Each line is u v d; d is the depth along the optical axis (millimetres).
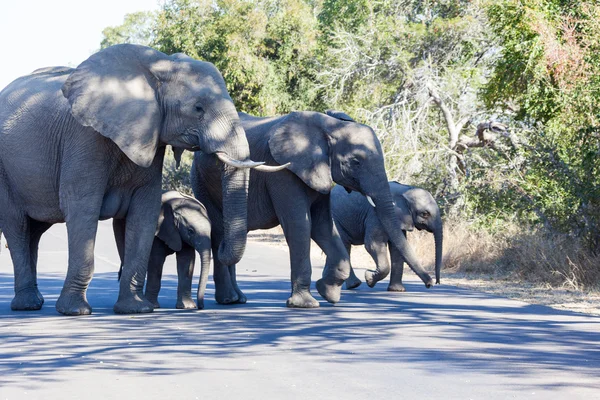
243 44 41031
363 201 16703
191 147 12602
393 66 34000
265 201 13703
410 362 8805
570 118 20188
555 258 17750
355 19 37969
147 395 7293
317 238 14023
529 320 12109
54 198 12984
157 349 9492
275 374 8172
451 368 8492
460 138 32562
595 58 20938
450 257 21328
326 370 8367
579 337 10539
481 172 24062
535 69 22656
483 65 34812
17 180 13195
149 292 13734
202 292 13320
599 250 17891
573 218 18688
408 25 35000
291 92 42719
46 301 14680
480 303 14312
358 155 13492
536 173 20438
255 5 43250
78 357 9000
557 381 7887
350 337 10430
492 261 20453
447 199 26984
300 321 11844
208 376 8055
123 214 12875
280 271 21312
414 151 29938
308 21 42250
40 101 13047
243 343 9922
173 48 43031
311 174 13281
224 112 12430
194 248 13594
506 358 9047
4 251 28406
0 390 7449
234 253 12633
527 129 26203
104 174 12508
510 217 22266
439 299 14930
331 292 14055
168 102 12484
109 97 12164
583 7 21781
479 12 33312
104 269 21422
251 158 13742
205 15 42656
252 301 14625
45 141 12836
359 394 7359
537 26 22484
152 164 12852
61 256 25672
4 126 13266
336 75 35125
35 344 9820
